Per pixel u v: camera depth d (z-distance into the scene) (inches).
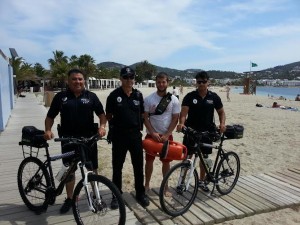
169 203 171.9
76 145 144.9
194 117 187.6
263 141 384.5
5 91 492.4
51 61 2325.3
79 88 153.6
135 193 188.9
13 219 155.2
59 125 158.4
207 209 170.2
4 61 499.2
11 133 403.5
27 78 1777.8
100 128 150.6
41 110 708.7
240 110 830.5
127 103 162.9
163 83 172.4
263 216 169.9
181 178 169.3
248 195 192.1
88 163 140.6
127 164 268.1
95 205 136.7
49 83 2235.5
